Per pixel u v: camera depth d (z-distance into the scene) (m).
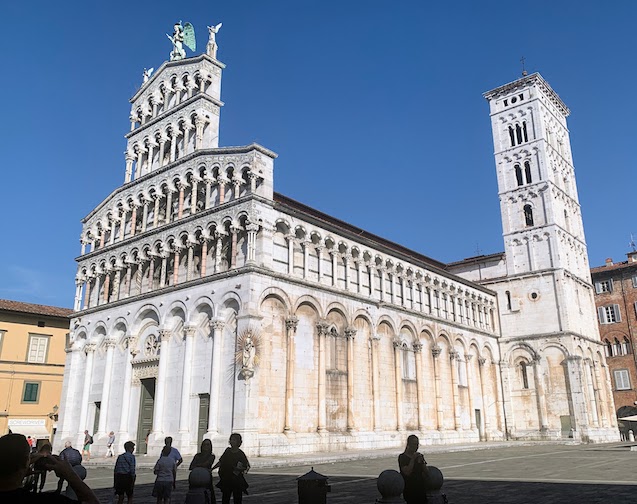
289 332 43.69
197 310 45.41
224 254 46.06
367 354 51.56
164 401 45.47
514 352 72.19
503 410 71.00
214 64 55.88
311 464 36.69
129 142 60.28
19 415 65.12
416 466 14.53
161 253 50.53
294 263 46.91
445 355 62.97
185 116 54.28
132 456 19.88
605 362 76.62
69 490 16.12
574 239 78.00
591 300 78.50
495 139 81.44
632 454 41.12
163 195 53.41
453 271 80.31
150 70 62.53
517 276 74.06
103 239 58.66
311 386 44.91
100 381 52.66
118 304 52.56
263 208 44.62
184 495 24.17
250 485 25.72
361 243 54.25
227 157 48.00
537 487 22.78
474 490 22.38
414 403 55.91
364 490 23.17
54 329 70.25
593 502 18.34
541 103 79.94
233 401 40.47
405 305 58.28
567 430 66.25
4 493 5.25
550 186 74.81
